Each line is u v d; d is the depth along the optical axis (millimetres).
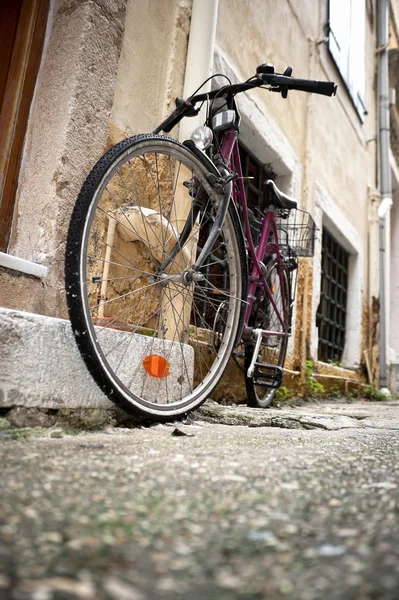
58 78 2197
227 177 2133
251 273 2682
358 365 6477
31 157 2172
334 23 5695
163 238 2062
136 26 2531
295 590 565
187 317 2404
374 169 7516
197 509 838
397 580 592
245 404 3326
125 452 1283
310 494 958
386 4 7805
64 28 2252
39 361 1590
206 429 1910
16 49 2262
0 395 1492
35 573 576
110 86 2314
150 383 2027
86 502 841
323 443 1681
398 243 9484
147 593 548
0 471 1004
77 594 533
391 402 5980
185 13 2811
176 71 2740
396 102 8711
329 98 5613
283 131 4410
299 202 4672
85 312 1578
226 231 2266
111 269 2264
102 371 1622
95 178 1640
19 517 749
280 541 711
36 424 1575
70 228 1594
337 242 6230
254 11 3867
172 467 1131
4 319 1516
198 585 573
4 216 2121
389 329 9344
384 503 914
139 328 2158
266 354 3104
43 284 1983
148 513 806
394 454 1496
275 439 1699
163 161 2576
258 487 990
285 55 4469
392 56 8070
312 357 4812
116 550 656
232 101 2262
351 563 640
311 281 4812
